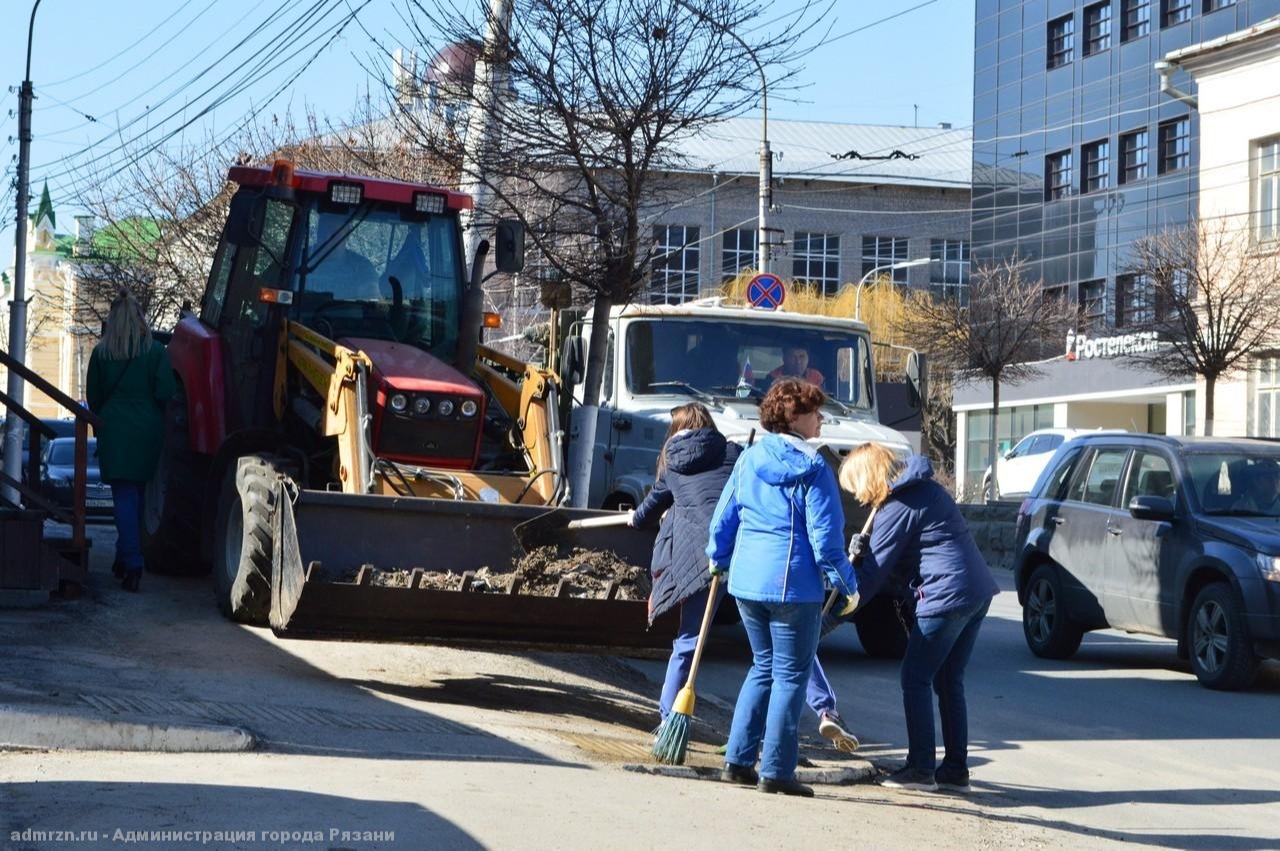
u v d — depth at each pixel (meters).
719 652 13.88
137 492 12.27
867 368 14.76
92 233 37.50
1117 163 50.34
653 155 15.38
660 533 8.66
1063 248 52.81
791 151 72.88
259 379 11.91
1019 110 55.28
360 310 11.93
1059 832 7.36
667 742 7.89
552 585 9.47
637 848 5.76
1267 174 33.38
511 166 15.30
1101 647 15.34
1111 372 47.22
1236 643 12.22
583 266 15.38
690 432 8.67
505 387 11.26
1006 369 43.19
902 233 73.62
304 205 11.88
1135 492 13.75
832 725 8.41
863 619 13.58
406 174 29.16
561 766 7.42
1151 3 48.84
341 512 9.39
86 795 5.89
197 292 34.50
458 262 12.27
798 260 71.94
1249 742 10.25
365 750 7.29
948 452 59.06
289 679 9.20
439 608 9.18
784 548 7.39
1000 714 11.17
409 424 10.34
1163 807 8.26
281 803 5.93
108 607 11.20
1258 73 33.41
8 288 70.44
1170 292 30.45
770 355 14.49
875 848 6.27
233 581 10.74
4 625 10.11
